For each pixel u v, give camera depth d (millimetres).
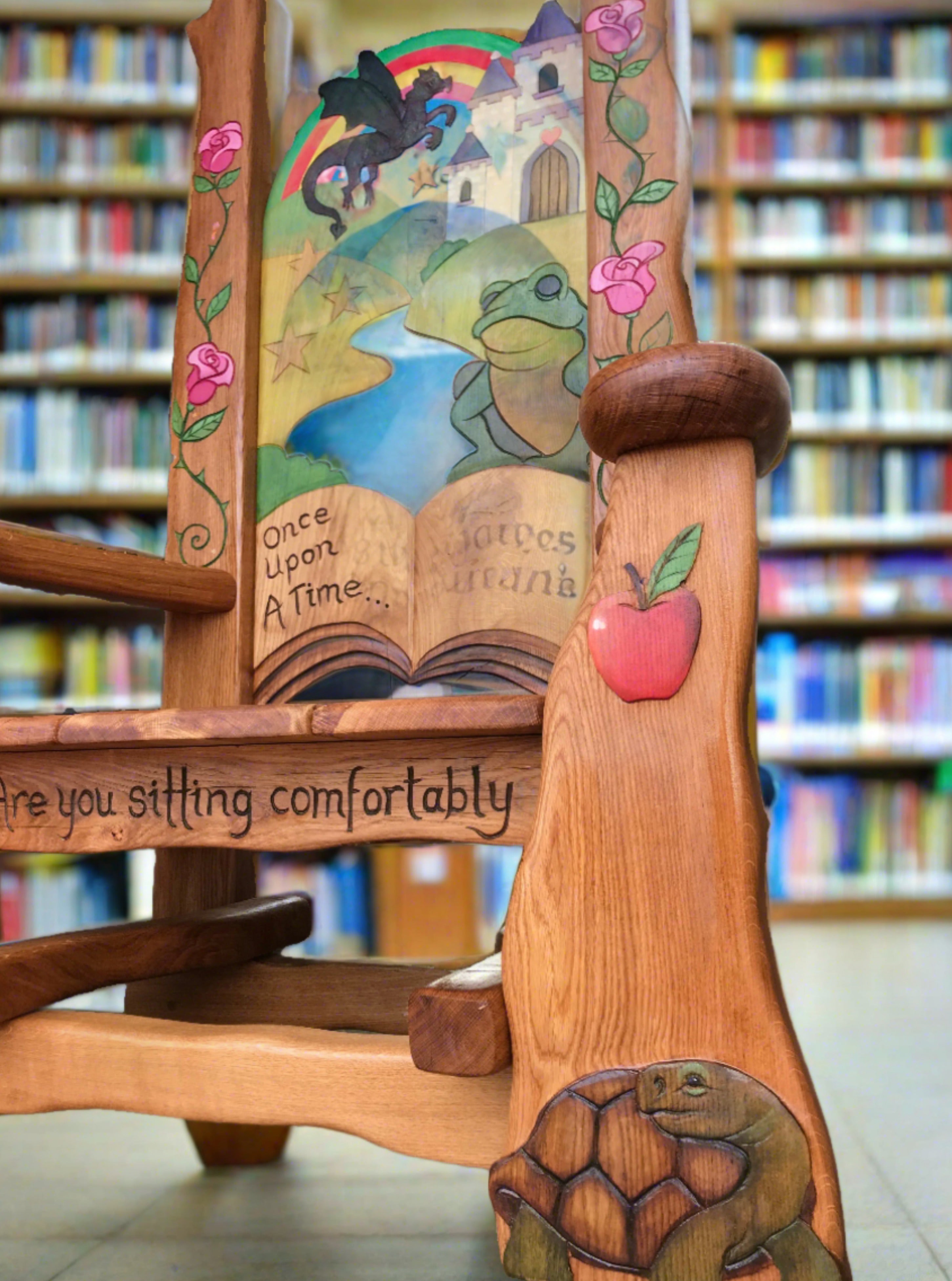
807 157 3709
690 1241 587
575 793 638
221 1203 1232
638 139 1005
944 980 2559
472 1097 653
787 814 3566
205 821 747
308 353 1116
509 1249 621
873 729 3525
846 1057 1871
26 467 3277
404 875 2846
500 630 985
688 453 658
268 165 1189
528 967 632
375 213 1126
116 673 3211
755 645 651
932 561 3633
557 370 1022
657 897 618
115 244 3379
